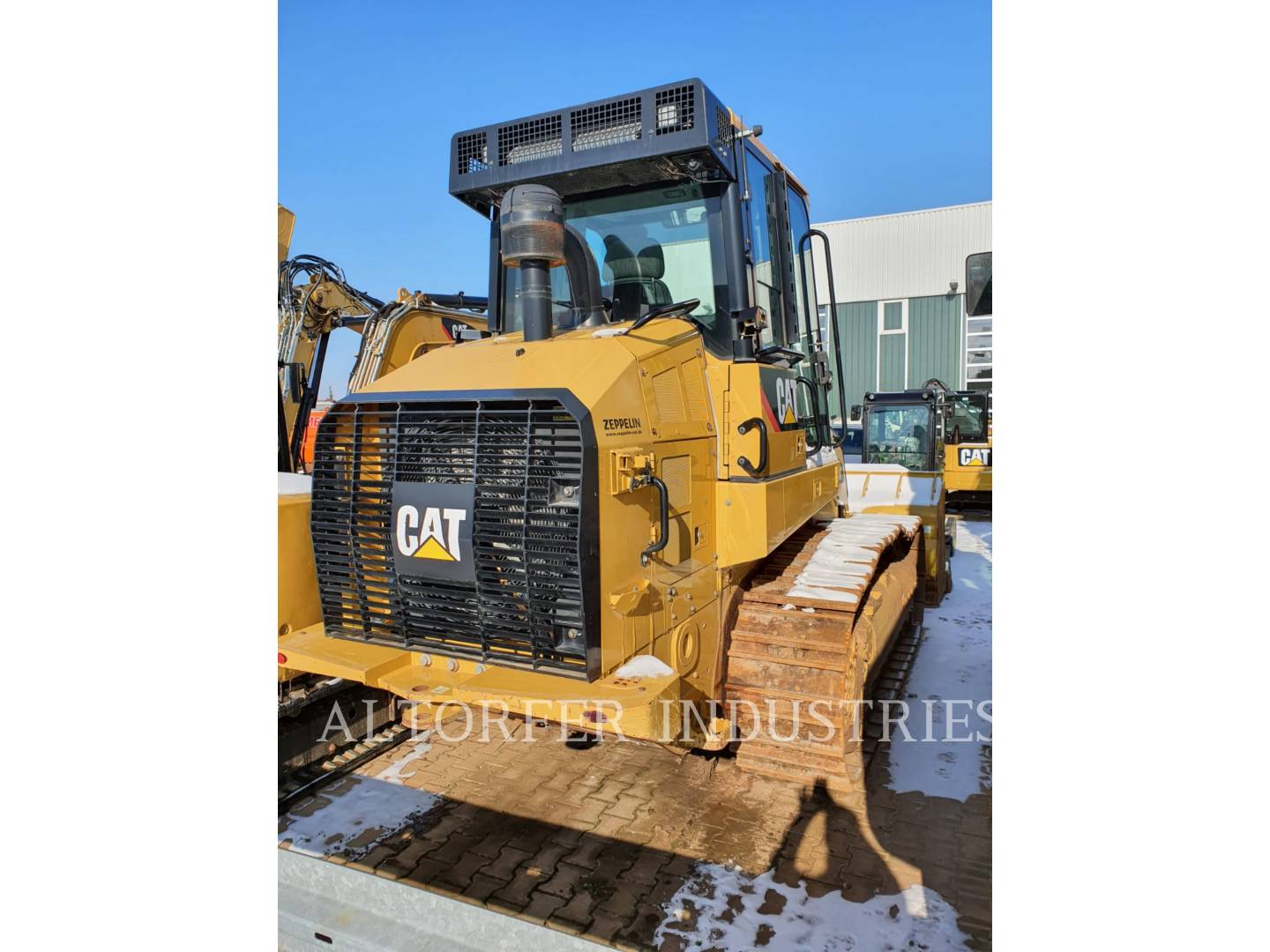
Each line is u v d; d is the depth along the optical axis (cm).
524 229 312
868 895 298
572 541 262
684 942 274
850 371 2186
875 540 460
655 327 333
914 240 2109
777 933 278
